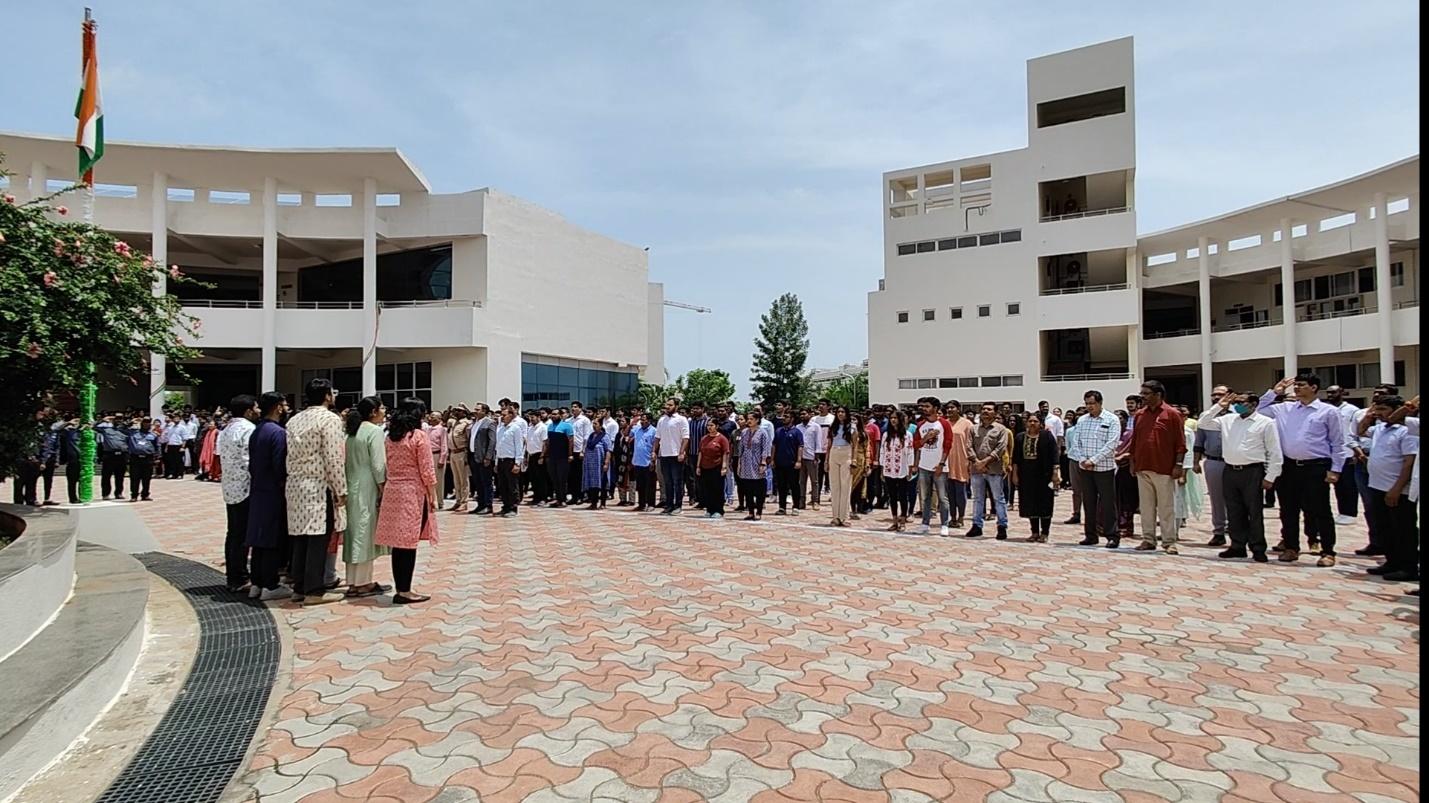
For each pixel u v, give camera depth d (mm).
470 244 24266
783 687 4102
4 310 6039
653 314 40500
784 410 13695
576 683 4195
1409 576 6758
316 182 23562
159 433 19516
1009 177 30234
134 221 22766
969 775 3088
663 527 10734
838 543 9117
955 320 30984
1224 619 5473
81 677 3615
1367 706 3826
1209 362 27516
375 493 6414
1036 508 9258
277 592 6465
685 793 2951
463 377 23938
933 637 5031
